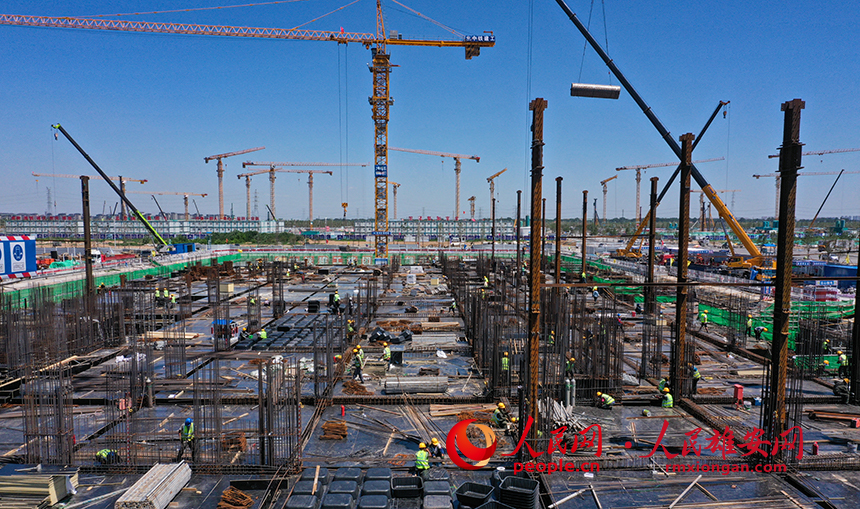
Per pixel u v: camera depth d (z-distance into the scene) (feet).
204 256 300.20
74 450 62.59
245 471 57.93
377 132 348.59
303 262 319.68
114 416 71.10
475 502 50.96
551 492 54.19
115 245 572.51
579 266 249.34
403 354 109.70
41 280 169.48
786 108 54.90
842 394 82.12
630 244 296.10
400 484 54.19
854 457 60.18
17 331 87.45
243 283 222.07
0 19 281.33
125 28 301.84
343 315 111.96
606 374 82.48
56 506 51.06
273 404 61.11
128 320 121.49
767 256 205.77
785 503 52.13
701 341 122.11
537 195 56.13
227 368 95.66
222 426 71.05
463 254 350.64
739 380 92.79
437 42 330.95
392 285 225.56
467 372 97.14
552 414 68.18
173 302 148.05
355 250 376.89
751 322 119.85
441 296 190.70
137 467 57.77
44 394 68.23
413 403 81.20
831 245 414.82
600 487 55.21
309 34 321.11
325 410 78.43
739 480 56.85
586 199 180.75
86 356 100.42
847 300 138.31
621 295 174.09
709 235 652.48
